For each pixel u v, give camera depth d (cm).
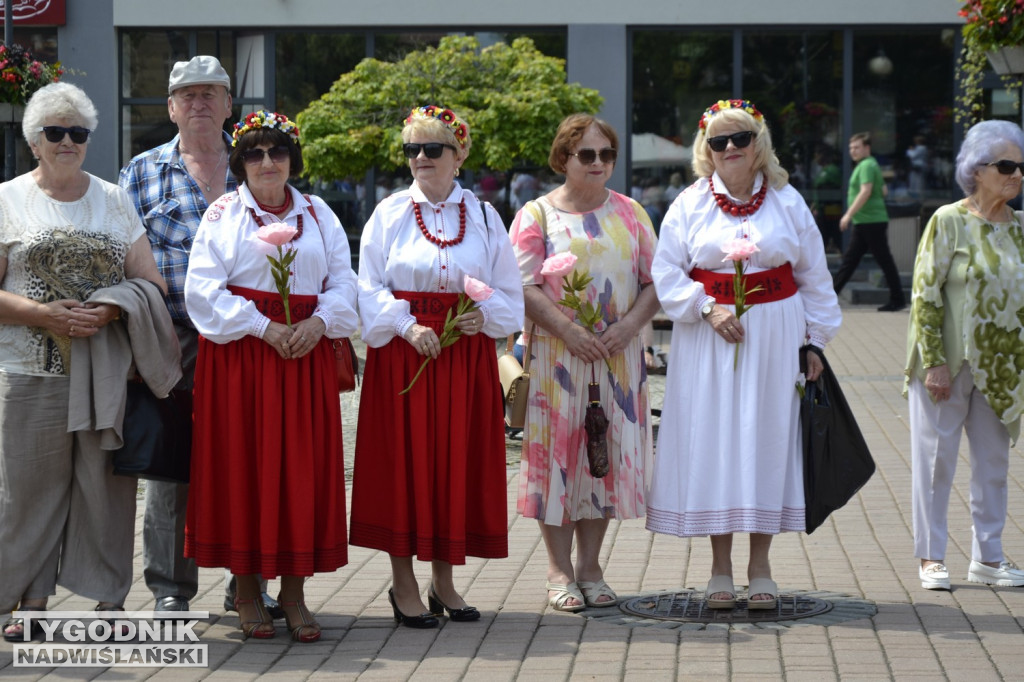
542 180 1675
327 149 1263
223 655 473
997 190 539
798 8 1711
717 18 1717
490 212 525
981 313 541
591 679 435
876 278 1705
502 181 1678
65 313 476
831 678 430
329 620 522
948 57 1720
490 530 511
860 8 1709
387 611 535
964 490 730
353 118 1279
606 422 529
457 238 510
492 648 476
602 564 605
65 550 502
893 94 1728
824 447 513
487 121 1264
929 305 546
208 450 482
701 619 507
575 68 1733
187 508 493
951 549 618
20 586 491
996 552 556
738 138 509
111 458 498
